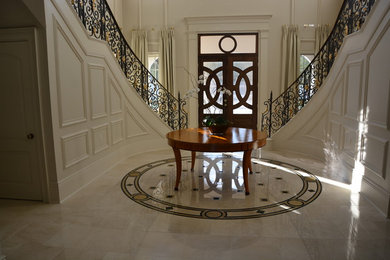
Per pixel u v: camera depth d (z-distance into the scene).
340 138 4.93
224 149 3.90
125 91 6.02
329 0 8.02
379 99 3.62
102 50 5.09
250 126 8.64
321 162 5.73
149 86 7.02
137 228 3.16
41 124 3.74
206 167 5.44
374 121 3.76
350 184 4.47
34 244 2.85
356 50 4.29
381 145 3.56
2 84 3.78
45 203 3.85
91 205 3.77
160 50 8.45
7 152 3.89
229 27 8.27
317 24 8.11
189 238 2.95
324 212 3.52
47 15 3.57
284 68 8.23
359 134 4.18
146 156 6.33
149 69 8.96
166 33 8.40
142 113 6.55
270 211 3.56
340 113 4.93
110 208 3.68
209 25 8.33
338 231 3.06
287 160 5.88
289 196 4.02
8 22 3.59
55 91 3.79
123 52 6.11
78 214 3.51
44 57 3.62
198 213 3.52
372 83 3.81
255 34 8.33
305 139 6.35
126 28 8.64
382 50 3.56
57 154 3.83
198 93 8.65
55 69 3.79
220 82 8.59
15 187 3.96
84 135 4.53
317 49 8.15
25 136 3.82
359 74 4.21
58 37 3.84
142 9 8.55
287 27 8.11
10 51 3.69
